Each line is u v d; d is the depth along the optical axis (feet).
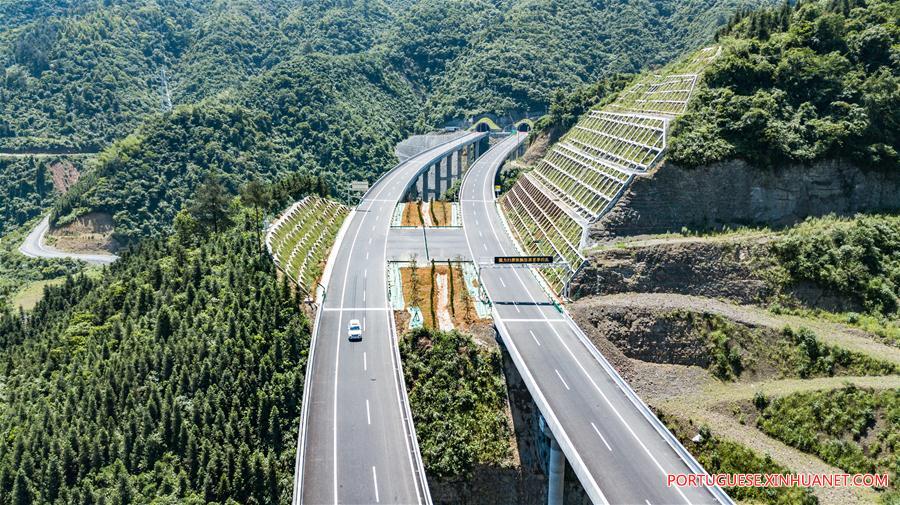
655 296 314.14
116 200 641.81
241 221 405.80
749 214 353.10
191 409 250.16
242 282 317.22
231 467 232.12
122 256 413.39
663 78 472.85
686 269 324.19
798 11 437.17
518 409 277.64
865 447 233.55
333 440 225.56
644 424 228.84
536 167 526.98
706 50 456.45
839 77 381.60
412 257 394.11
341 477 206.90
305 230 418.10
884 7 415.64
